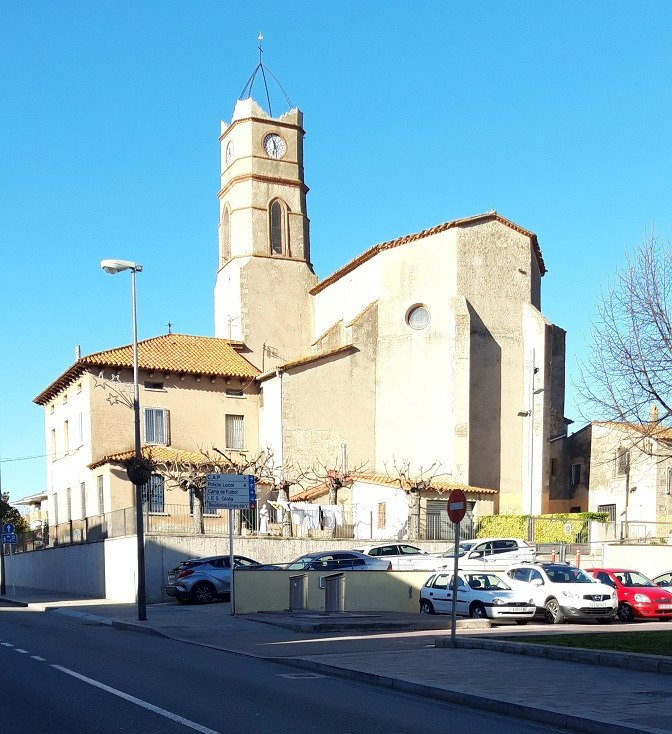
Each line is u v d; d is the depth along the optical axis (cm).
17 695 1220
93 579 4022
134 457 2672
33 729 998
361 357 4800
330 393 4719
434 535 4225
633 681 1323
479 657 1631
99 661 1612
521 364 4731
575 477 4809
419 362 4697
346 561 3183
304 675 1495
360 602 2848
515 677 1373
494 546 3478
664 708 1101
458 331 4572
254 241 5416
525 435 4669
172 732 981
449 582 2656
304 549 3703
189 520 4031
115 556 3750
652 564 3522
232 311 5409
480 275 4722
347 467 4672
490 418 4631
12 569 5578
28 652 1730
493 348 4691
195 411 4791
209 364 4866
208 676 1448
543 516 4100
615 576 2739
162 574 3456
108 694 1234
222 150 5731
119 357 4662
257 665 1630
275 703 1188
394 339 4781
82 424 4684
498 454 4619
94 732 982
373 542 3838
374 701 1230
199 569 3272
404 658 1638
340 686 1370
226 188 5588
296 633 2233
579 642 1706
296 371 4672
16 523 7019
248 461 4575
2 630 2250
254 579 2784
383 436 4753
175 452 4478
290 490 4572
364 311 4831
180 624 2452
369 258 4972
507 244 4794
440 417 4591
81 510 4659
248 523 4181
